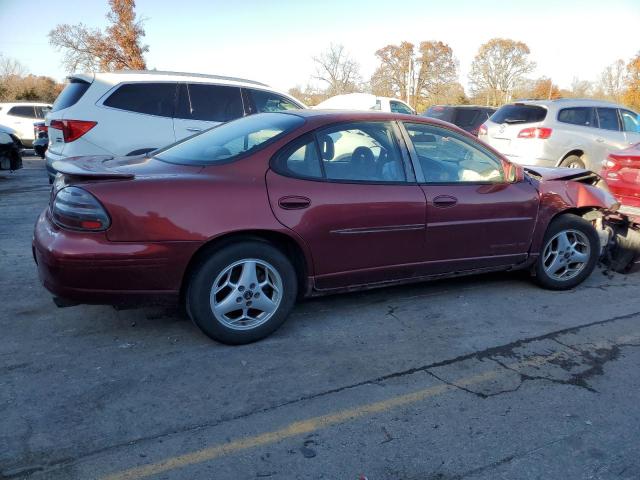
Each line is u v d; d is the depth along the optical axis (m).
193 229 3.22
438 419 2.82
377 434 2.68
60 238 3.10
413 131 4.10
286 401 2.94
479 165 4.33
